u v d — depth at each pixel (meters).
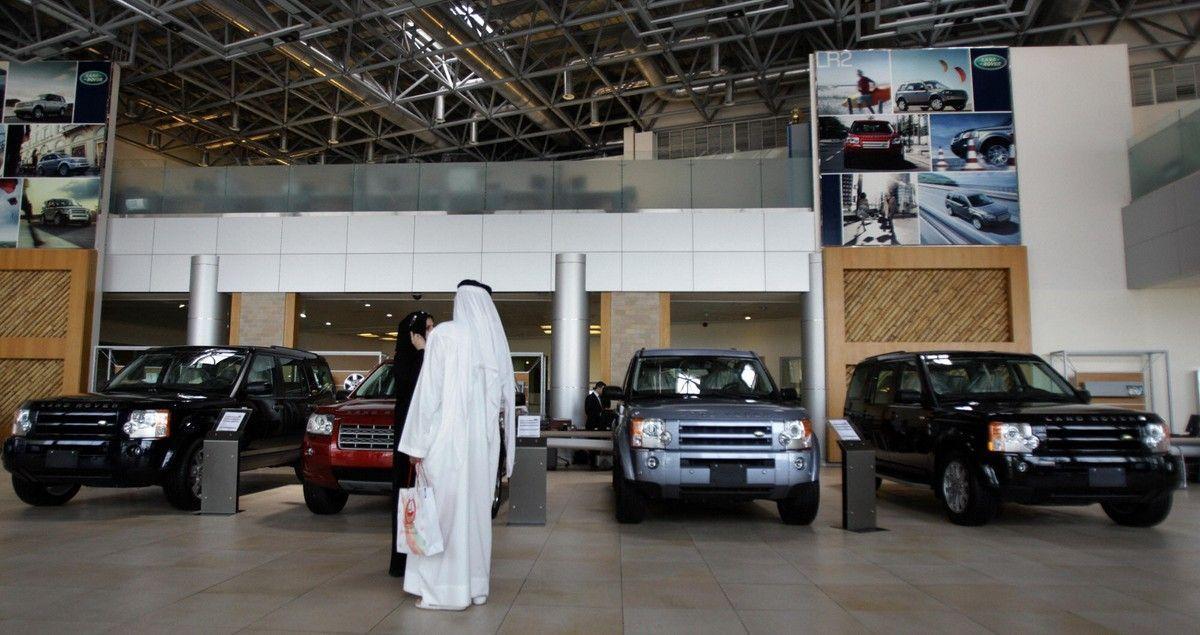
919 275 15.18
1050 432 6.51
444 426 4.10
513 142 31.39
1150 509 6.79
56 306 16.23
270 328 15.96
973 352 8.24
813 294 15.30
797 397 7.51
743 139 26.31
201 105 25.45
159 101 24.53
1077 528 6.89
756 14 17.69
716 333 23.47
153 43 21.69
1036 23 21.28
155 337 27.77
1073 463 6.40
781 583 4.70
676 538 6.29
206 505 7.39
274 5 18.70
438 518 4.04
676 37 20.67
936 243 15.09
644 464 6.51
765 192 15.84
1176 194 13.22
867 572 5.03
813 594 4.43
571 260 15.52
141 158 28.03
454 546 4.05
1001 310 14.91
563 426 14.02
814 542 6.14
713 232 15.67
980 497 6.73
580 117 27.89
